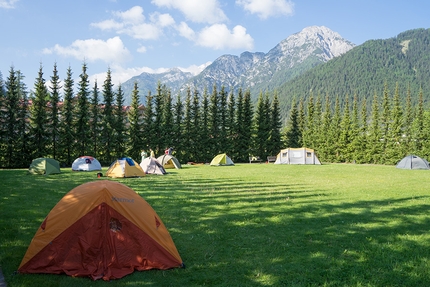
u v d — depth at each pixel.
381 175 24.45
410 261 6.37
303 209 11.14
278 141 57.59
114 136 42.69
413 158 33.34
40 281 5.30
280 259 6.50
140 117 51.94
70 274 5.52
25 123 37.75
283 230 8.59
